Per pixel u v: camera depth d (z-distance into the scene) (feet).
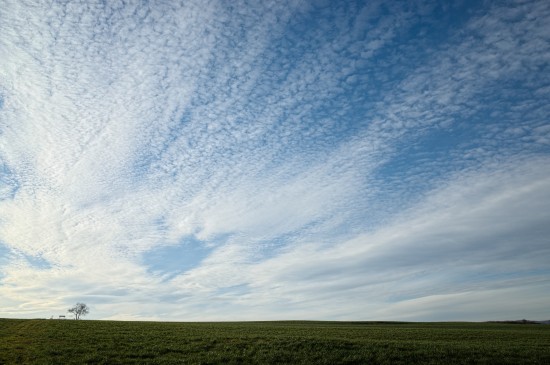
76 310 386.73
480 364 106.11
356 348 124.77
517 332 210.38
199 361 106.83
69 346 120.67
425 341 148.56
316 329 206.28
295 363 106.93
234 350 121.60
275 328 206.39
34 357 105.29
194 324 228.43
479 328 269.03
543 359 111.24
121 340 135.33
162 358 109.29
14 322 195.83
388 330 210.79
